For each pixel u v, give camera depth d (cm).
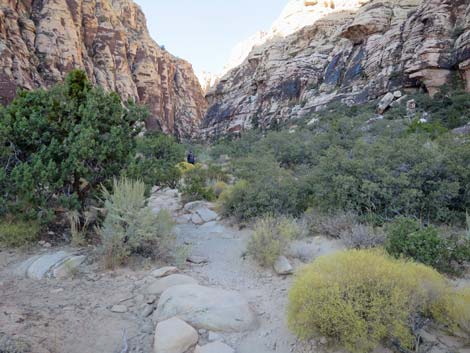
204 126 8606
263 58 7381
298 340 254
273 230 492
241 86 8350
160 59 9062
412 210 578
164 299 309
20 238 467
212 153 2889
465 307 236
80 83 608
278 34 8238
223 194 855
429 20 3444
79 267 410
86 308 310
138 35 8650
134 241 433
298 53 6575
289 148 1488
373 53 4253
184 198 941
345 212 587
